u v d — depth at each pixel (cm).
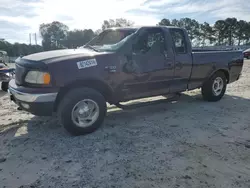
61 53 383
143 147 331
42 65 336
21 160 297
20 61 374
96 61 370
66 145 338
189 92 708
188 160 294
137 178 257
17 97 351
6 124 425
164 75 459
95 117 381
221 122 434
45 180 254
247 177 259
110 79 387
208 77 551
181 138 362
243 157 302
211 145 337
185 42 497
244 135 373
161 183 247
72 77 347
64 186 244
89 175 263
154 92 457
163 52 453
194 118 458
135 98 437
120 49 398
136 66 415
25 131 393
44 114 350
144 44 433
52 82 335
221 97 601
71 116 356
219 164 285
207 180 253
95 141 351
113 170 273
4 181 254
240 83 858
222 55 572
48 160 296
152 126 414
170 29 473
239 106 544
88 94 365
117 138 362
